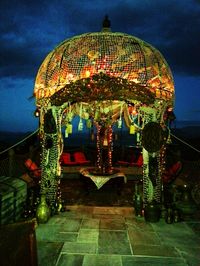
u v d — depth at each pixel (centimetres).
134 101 795
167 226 724
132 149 1481
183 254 570
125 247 599
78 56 805
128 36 855
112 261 538
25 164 1059
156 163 798
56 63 823
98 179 975
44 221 730
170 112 854
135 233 675
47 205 759
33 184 1068
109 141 1136
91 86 764
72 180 1295
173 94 854
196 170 1088
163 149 835
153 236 660
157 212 750
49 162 825
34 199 821
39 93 840
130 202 952
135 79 787
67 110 872
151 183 805
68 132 875
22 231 338
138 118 834
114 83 757
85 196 1024
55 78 810
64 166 1337
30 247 338
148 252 577
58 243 614
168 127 855
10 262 317
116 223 741
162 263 532
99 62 791
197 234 674
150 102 771
